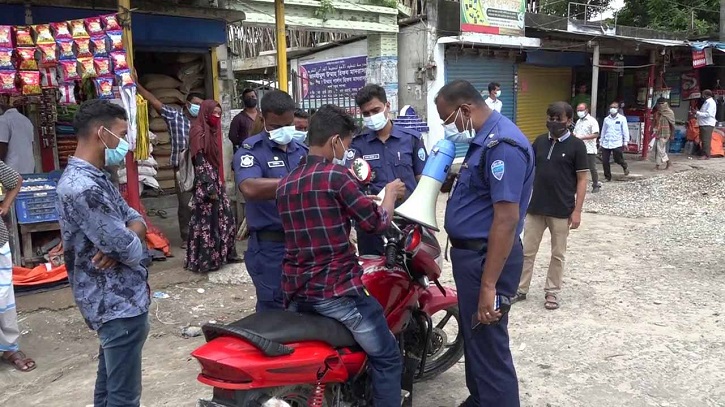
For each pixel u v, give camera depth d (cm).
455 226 298
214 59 862
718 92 1667
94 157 265
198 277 597
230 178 885
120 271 269
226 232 612
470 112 287
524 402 353
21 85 507
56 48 507
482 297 283
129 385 276
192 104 653
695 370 389
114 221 257
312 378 260
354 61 1291
